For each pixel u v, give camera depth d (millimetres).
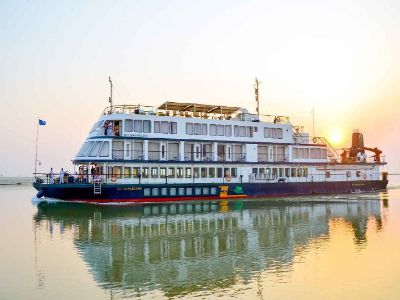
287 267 19297
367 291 15773
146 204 49094
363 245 24344
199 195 54094
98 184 48125
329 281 17031
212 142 56344
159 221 34906
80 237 27344
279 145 62062
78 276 18016
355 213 40938
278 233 28828
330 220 35594
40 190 48875
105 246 24422
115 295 15492
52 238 27016
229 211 42531
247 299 14961
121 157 50938
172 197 52344
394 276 17703
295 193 61625
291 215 39188
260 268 19156
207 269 19062
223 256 21688
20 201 59500
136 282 17094
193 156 55438
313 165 64438
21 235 28109
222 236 27688
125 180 50188
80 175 51344
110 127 51094
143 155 52094
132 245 24703
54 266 19734
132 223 33719
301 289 16031
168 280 17359
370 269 18844
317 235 27984
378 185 71938
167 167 52906
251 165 58875
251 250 23141
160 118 53500
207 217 37562
